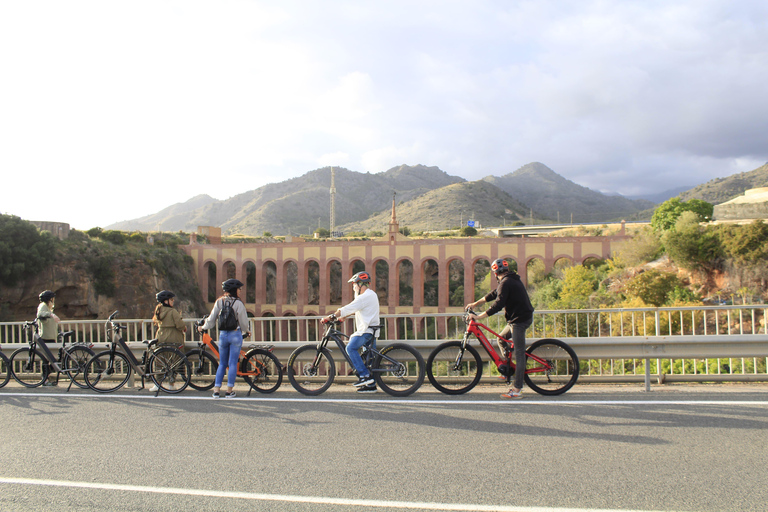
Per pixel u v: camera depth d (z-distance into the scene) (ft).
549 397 23.72
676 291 86.48
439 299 148.36
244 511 12.58
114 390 28.55
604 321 39.11
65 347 29.73
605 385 26.55
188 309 172.96
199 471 15.38
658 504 12.51
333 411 22.21
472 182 621.31
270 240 253.85
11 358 31.09
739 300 80.74
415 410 21.98
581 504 12.57
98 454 17.21
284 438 18.48
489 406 22.27
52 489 14.24
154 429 20.11
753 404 21.42
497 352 25.11
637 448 16.49
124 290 154.92
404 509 12.51
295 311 166.20
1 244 126.11
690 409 20.85
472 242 145.59
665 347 24.90
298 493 13.57
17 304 132.36
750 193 148.66
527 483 13.89
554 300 112.27
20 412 23.68
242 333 26.20
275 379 26.91
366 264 156.87
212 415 22.12
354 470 15.14
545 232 321.11
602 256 133.28
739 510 12.16
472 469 15.01
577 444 17.02
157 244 180.75
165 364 27.68
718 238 89.35
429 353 26.99
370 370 25.44
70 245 147.64
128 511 12.75
